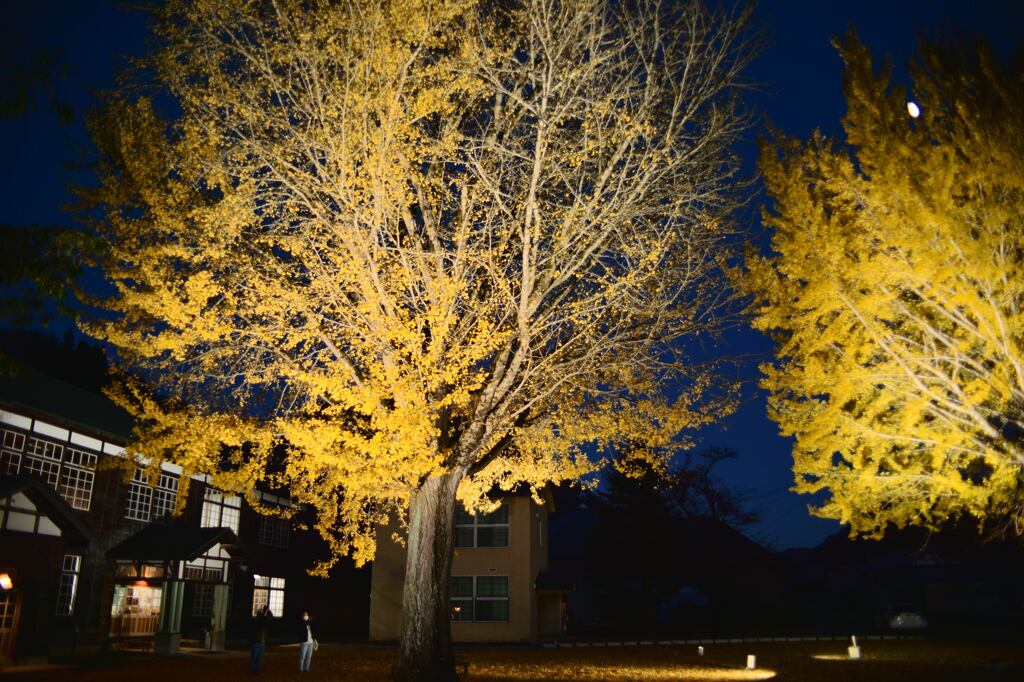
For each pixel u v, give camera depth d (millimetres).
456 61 13727
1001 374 13297
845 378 14445
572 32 14172
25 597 21047
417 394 13031
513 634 32938
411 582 15039
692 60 14602
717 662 23656
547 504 39188
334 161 13484
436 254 13938
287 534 40031
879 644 29969
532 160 14133
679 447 16266
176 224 13172
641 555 44125
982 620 43188
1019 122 13086
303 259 14117
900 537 40750
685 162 14844
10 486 20219
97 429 25938
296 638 36719
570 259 14656
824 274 14281
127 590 28000
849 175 14391
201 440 14297
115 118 13883
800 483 15656
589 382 16266
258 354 14539
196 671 19156
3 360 9281
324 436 13047
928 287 13773
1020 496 13969
